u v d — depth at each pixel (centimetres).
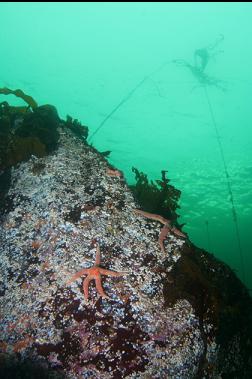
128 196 113
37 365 80
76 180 115
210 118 638
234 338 93
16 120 146
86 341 81
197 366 82
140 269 92
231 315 93
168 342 81
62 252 95
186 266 94
